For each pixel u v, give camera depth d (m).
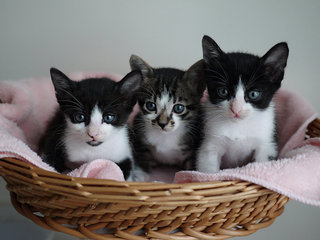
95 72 0.46
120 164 0.36
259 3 0.49
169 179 0.38
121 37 0.52
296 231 0.47
